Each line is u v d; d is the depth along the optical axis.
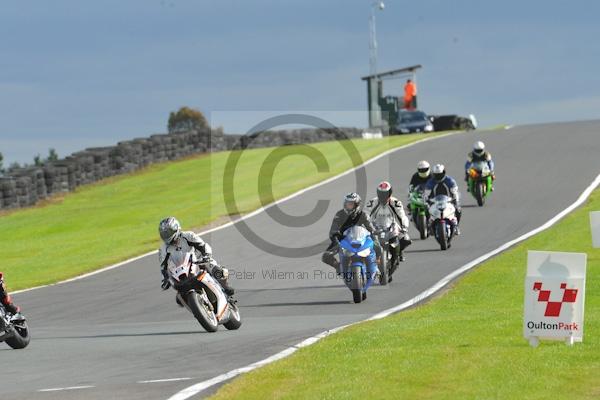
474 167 99.50
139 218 116.69
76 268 80.69
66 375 34.78
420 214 81.94
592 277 59.81
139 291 67.19
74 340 46.12
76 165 150.25
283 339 41.12
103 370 35.56
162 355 38.59
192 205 122.12
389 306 54.38
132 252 87.19
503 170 123.94
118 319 56.31
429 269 67.56
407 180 121.88
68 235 109.38
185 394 29.61
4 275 81.94
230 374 32.53
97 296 66.25
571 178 114.12
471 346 35.41
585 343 35.66
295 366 32.75
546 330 35.25
